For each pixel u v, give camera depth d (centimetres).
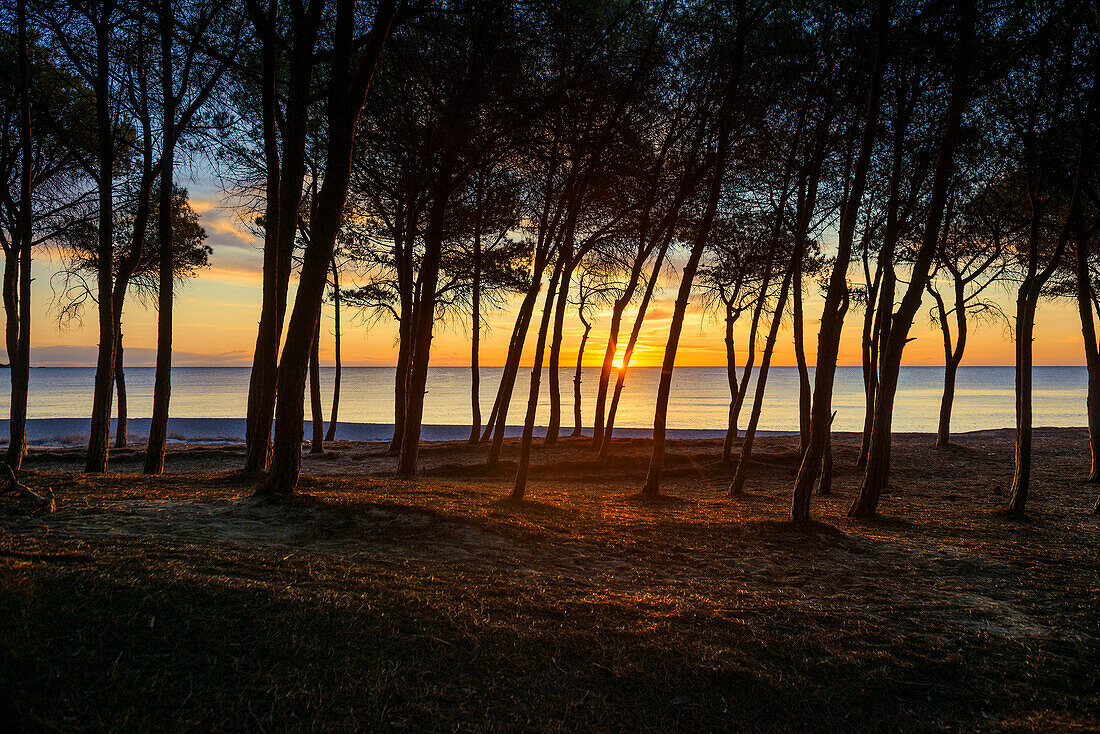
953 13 1095
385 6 902
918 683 459
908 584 707
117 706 344
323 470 1864
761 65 1252
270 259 1185
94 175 1385
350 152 900
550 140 1378
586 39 1294
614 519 973
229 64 1200
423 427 4116
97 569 476
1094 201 1300
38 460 1925
